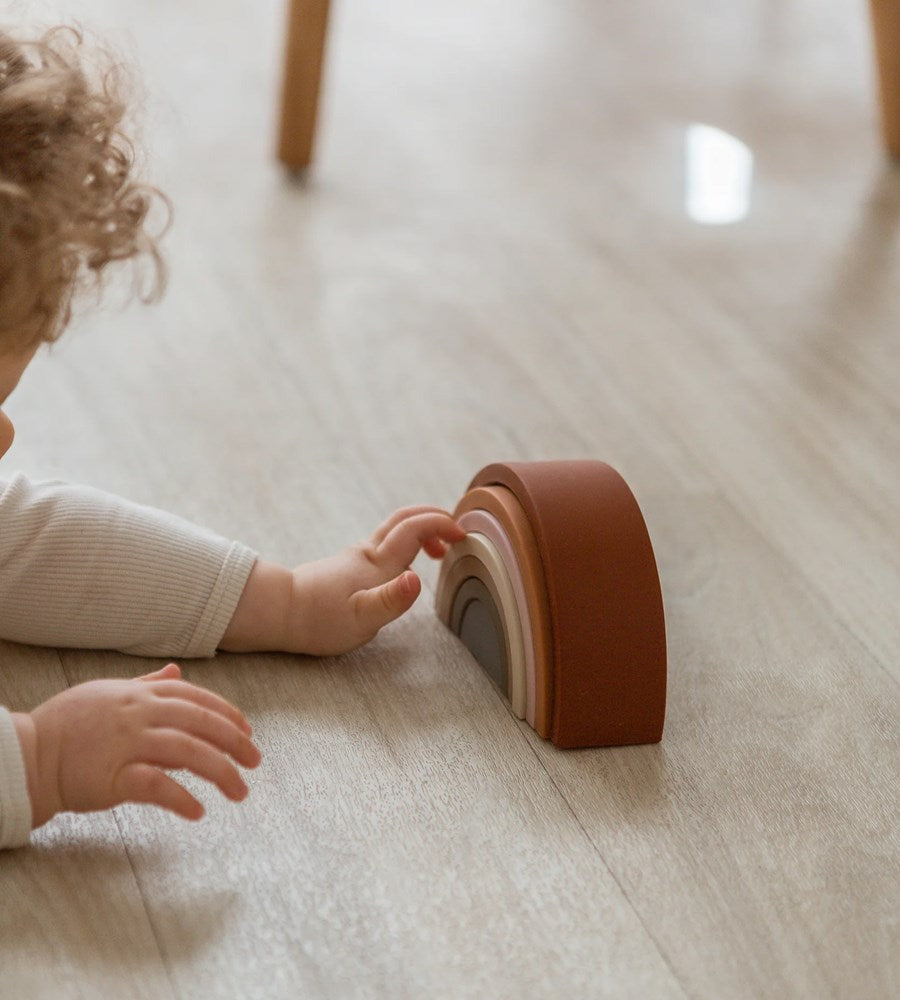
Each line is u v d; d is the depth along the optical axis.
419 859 0.66
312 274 1.30
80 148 0.69
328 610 0.80
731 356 1.22
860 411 1.15
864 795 0.73
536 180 1.54
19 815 0.62
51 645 0.79
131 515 0.79
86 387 1.09
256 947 0.61
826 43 2.00
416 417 1.09
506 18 2.02
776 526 0.98
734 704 0.80
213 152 1.53
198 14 1.92
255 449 1.03
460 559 0.82
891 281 1.37
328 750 0.73
